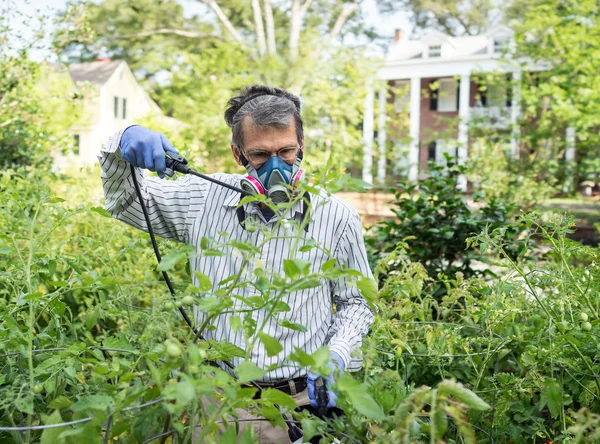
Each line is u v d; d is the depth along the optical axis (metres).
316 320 1.96
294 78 16.84
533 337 2.29
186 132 15.48
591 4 13.55
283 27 21.31
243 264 1.37
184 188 2.09
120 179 1.98
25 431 1.58
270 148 1.82
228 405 1.28
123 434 1.51
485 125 17.36
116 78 24.61
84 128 23.14
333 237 1.95
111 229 3.19
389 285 2.58
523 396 2.26
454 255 4.52
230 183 2.04
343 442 1.54
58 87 12.24
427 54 25.61
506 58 16.45
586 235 12.65
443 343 2.36
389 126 19.53
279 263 1.92
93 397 1.28
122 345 1.66
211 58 17.69
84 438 1.31
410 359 2.47
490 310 2.28
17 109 7.73
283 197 1.85
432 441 1.21
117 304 2.63
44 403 1.73
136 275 3.45
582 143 13.92
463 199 4.77
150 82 22.55
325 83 16.31
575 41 13.55
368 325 2.00
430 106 27.19
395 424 1.33
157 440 1.59
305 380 1.93
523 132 15.82
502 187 11.80
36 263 2.25
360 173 18.73
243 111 1.84
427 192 4.75
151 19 20.75
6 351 1.81
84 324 2.79
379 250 4.57
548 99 15.00
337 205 1.97
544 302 2.37
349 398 1.26
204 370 1.22
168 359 1.25
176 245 3.30
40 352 1.84
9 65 7.68
